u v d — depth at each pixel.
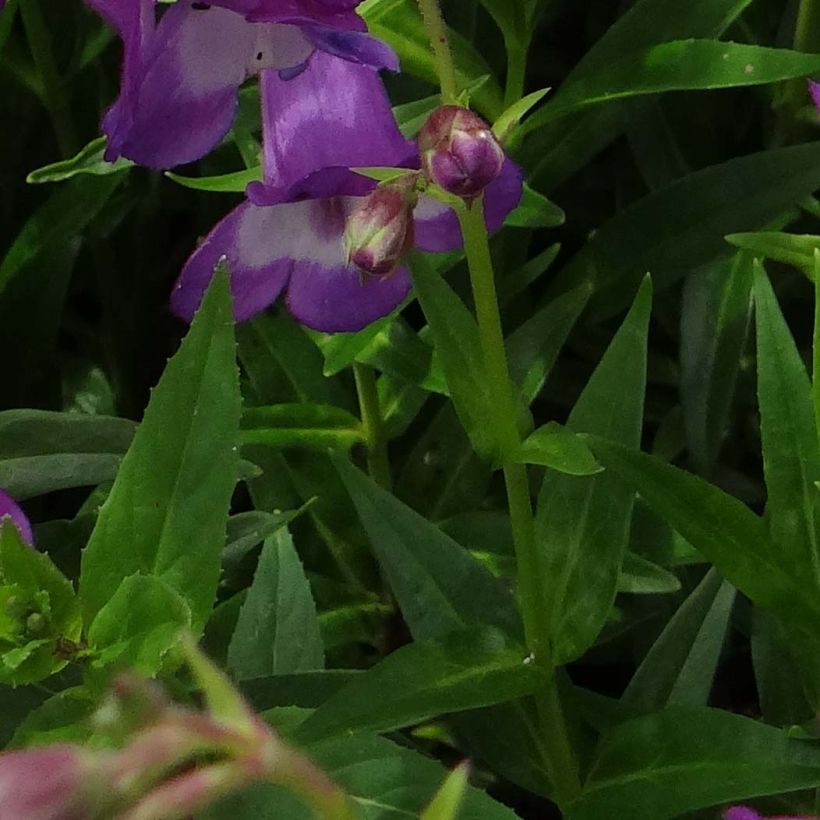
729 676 0.44
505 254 0.45
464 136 0.31
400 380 0.44
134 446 0.32
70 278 0.48
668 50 0.39
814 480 0.34
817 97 0.36
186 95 0.33
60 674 0.35
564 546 0.36
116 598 0.31
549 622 0.36
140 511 0.32
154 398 0.32
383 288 0.36
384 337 0.42
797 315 0.47
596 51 0.41
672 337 0.47
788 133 0.44
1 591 0.31
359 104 0.34
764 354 0.34
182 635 0.28
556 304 0.40
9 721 0.35
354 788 0.32
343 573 0.45
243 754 0.27
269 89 0.35
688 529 0.35
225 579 0.43
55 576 0.31
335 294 0.36
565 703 0.38
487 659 0.35
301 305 0.36
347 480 0.37
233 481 0.32
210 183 0.40
